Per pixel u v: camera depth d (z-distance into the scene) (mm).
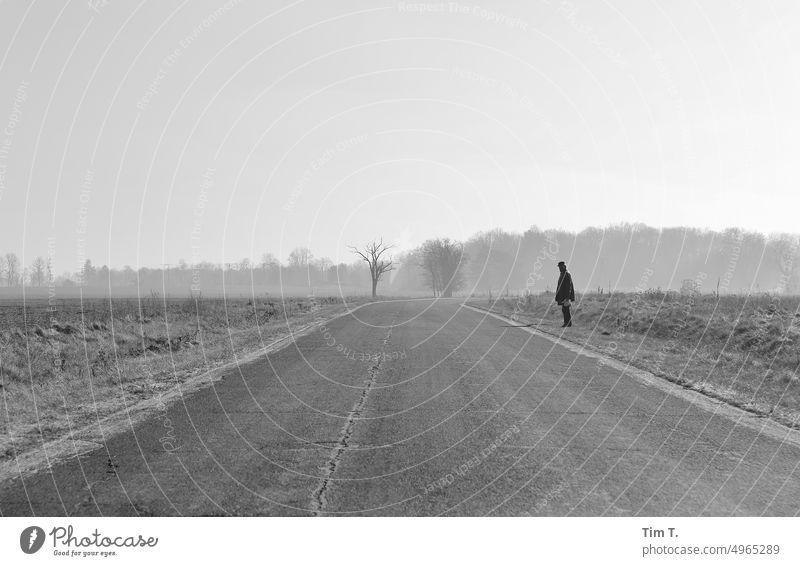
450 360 14344
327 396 10266
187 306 35156
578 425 8273
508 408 9328
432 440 7508
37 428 8203
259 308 35438
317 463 6566
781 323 16891
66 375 12648
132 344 17875
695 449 7129
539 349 16234
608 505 5469
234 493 5680
